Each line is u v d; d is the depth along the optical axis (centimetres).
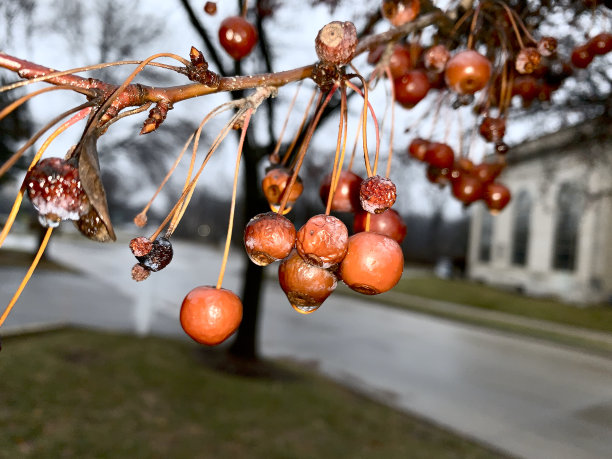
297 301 96
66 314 1046
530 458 573
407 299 2152
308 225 89
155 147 1509
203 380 655
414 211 4950
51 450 407
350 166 128
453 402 779
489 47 194
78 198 60
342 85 93
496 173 180
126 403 536
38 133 54
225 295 93
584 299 2261
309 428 548
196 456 439
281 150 644
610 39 173
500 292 2506
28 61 69
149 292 1614
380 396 764
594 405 810
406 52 166
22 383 539
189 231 6906
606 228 2230
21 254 2080
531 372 1022
